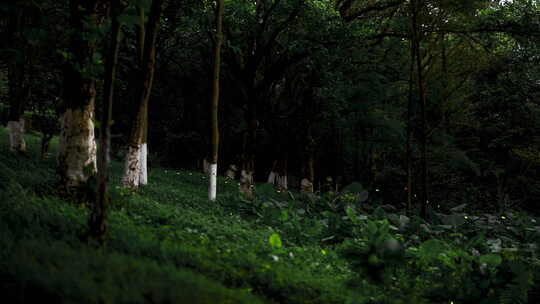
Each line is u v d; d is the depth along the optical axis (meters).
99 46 9.60
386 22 20.45
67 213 7.24
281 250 8.07
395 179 32.75
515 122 28.47
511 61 21.59
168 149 33.78
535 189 29.20
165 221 8.66
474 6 17.48
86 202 8.71
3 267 4.32
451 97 22.66
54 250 4.83
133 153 12.90
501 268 7.96
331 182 29.12
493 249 11.27
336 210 15.88
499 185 28.84
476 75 23.91
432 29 17.95
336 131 26.83
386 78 23.00
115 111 28.70
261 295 5.62
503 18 19.19
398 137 25.50
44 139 15.81
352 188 18.50
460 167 29.19
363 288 7.20
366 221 13.12
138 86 12.89
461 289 7.89
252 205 13.85
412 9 16.81
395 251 7.31
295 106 26.48
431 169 29.86
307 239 10.67
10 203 6.88
